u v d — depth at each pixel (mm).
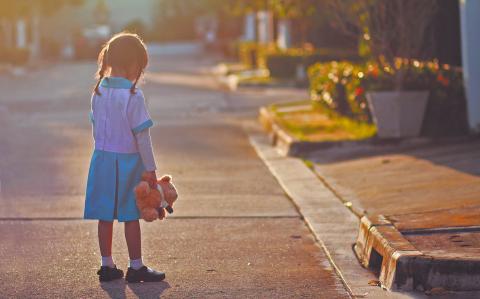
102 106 13508
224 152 28750
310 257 15359
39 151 29359
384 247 13805
